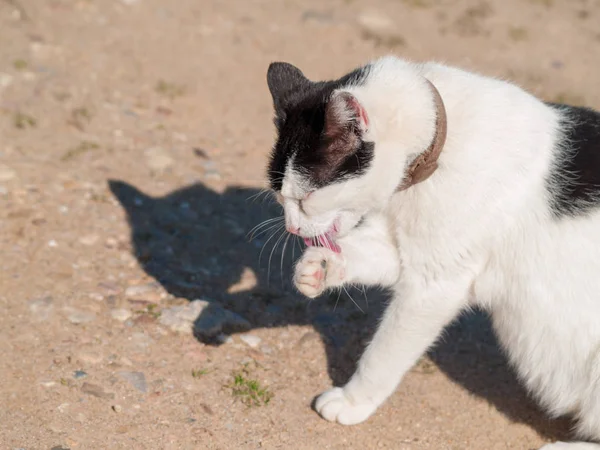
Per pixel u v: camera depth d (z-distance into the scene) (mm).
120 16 2016
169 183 1581
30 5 1974
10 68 1738
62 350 1312
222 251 1487
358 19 2182
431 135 1196
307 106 1198
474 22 2248
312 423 1279
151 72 1817
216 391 1295
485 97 1229
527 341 1261
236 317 1379
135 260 1446
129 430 1243
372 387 1271
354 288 1449
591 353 1237
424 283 1244
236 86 1823
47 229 1463
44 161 1570
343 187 1190
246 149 1682
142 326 1354
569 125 1243
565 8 2385
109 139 1644
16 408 1247
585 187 1225
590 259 1226
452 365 1367
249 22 2098
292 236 1520
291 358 1351
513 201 1221
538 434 1300
